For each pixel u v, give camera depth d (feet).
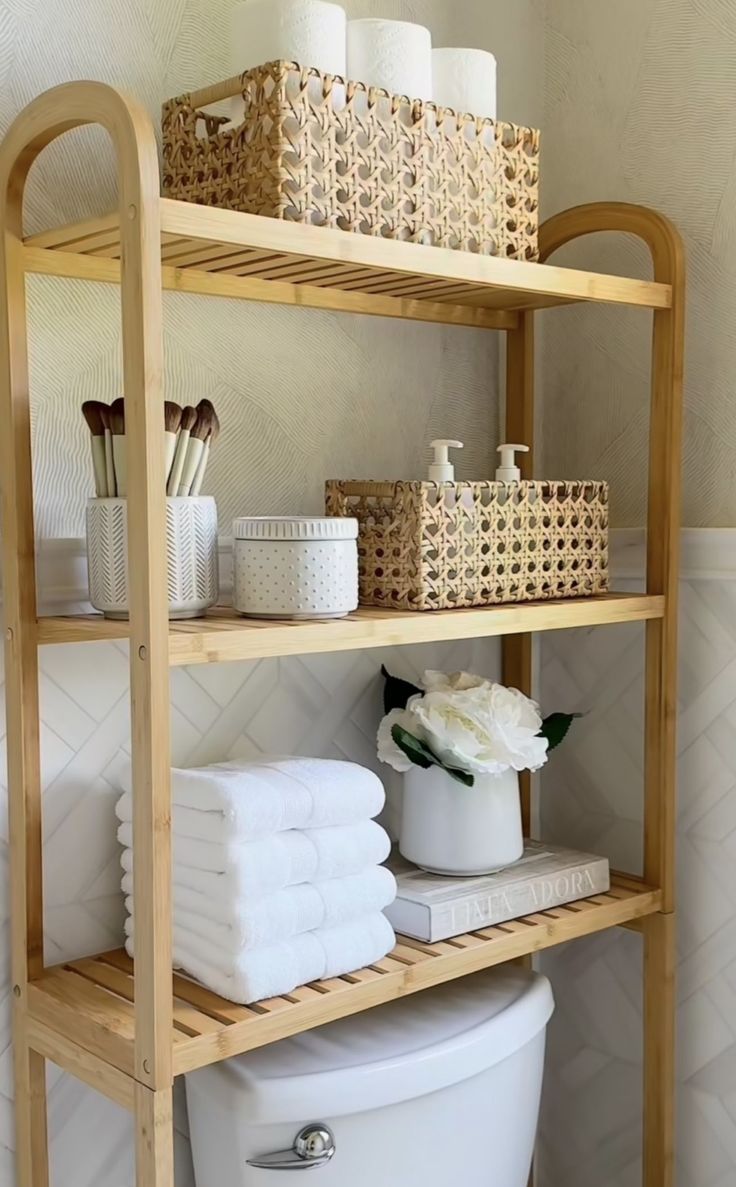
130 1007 3.45
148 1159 3.09
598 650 5.20
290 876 3.51
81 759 3.93
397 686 4.60
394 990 3.65
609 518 5.13
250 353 4.31
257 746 4.40
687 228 4.78
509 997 4.28
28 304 3.74
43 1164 3.73
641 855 5.08
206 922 3.49
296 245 3.27
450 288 4.33
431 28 4.83
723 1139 4.81
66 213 3.82
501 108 5.11
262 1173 3.67
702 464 4.76
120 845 4.04
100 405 3.49
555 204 5.25
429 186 3.76
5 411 3.51
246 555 3.59
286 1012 3.35
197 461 3.58
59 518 3.84
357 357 4.65
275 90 3.34
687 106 4.76
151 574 2.97
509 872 4.37
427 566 3.89
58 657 3.86
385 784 4.81
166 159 3.80
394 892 3.80
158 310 2.95
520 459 5.12
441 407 4.97
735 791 4.70
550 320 5.31
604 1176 5.29
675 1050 4.89
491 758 4.19
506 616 3.95
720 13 4.63
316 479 4.53
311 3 3.51
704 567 4.69
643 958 5.07
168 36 4.03
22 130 3.35
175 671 4.15
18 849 3.63
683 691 4.84
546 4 5.23
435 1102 3.87
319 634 3.42
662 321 4.44
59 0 3.76
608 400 5.10
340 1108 3.66
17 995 3.70
